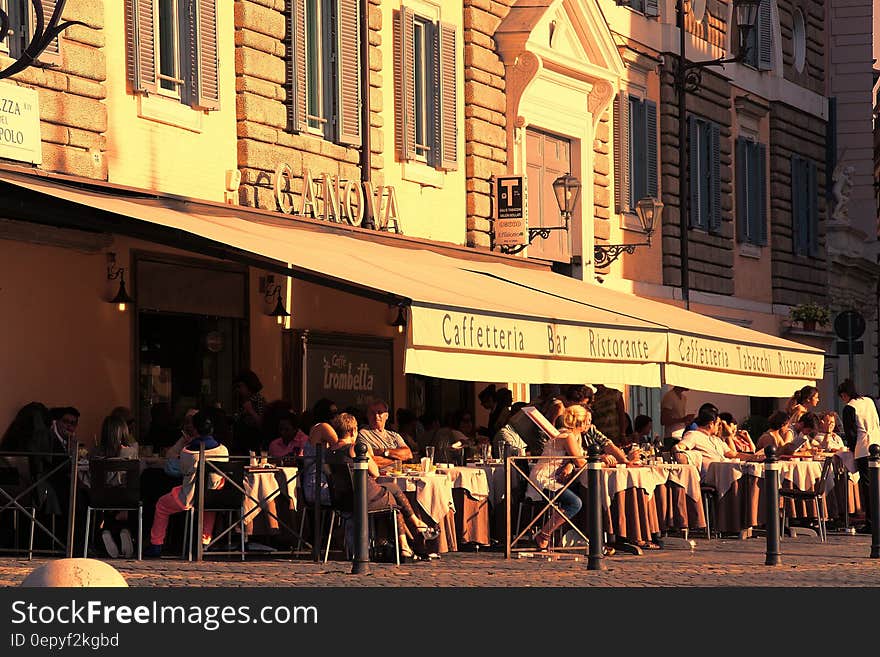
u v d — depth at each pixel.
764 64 35.09
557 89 26.75
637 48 29.61
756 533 20.52
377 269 16.28
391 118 22.81
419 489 15.79
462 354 14.55
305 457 16.36
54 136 16.27
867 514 22.00
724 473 19.36
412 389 23.59
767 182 35.56
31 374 16.62
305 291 21.14
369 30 22.22
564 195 24.69
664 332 18.30
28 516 15.40
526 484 17.20
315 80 21.08
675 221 30.84
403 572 14.62
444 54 23.98
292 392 20.78
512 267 23.03
